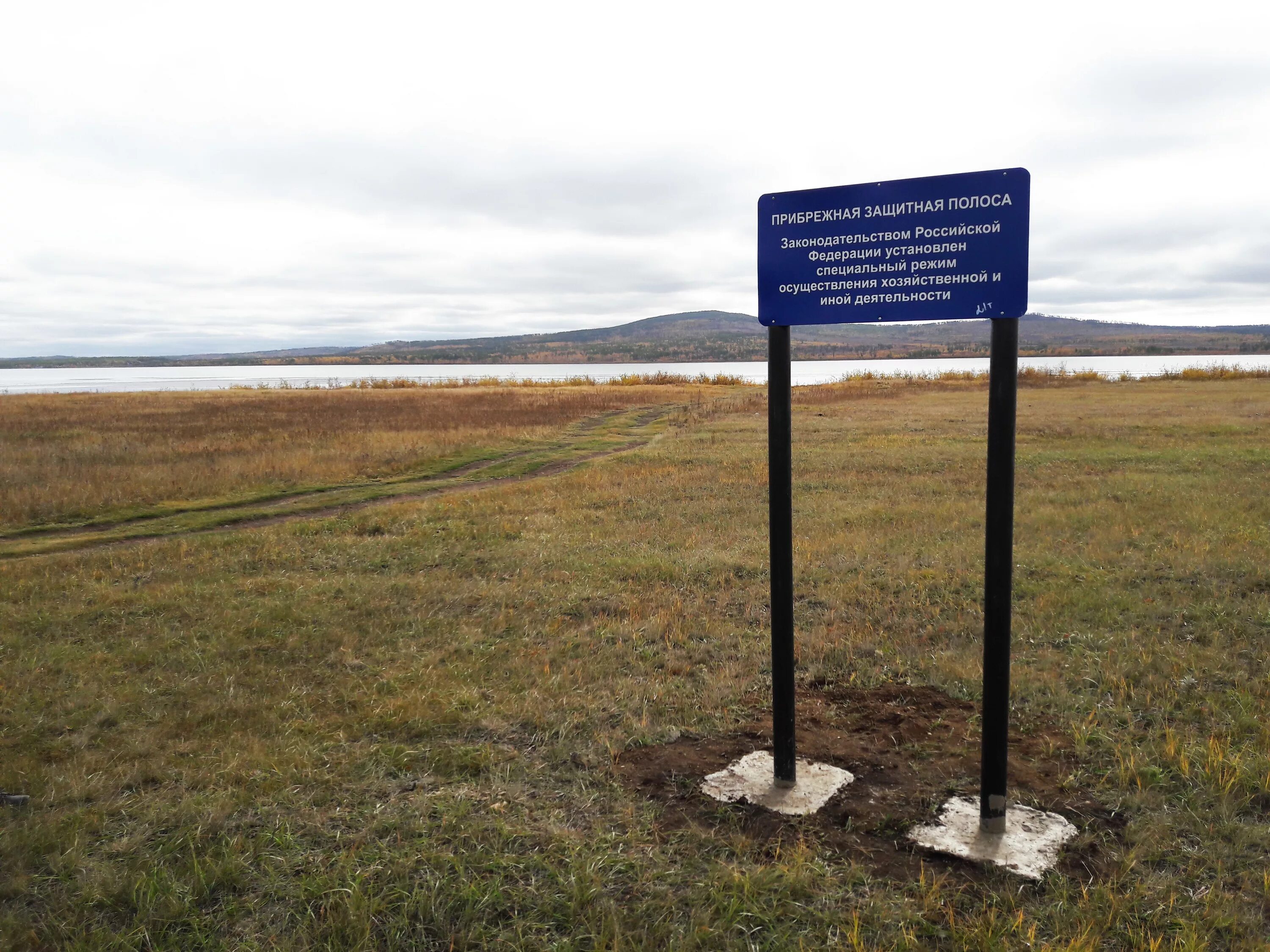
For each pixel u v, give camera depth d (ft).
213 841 11.28
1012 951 8.80
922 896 9.89
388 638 20.58
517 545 31.12
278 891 10.12
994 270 10.53
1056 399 105.91
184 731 15.17
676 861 10.74
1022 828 11.27
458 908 9.82
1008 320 10.51
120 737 14.90
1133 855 10.37
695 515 36.22
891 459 53.16
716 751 14.03
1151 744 13.38
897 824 11.47
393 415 102.12
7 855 10.88
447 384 220.23
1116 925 9.23
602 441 75.92
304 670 18.39
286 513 43.78
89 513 42.50
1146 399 105.40
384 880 10.24
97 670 18.49
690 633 20.35
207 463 57.77
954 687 16.38
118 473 52.54
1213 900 9.49
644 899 9.98
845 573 25.57
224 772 13.16
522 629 21.09
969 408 98.68
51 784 12.90
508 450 69.41
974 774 12.85
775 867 10.34
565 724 14.90
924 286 10.98
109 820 11.99
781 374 11.96
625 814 11.86
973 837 11.06
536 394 150.41
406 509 40.47
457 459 63.31
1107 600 21.45
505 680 17.48
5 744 14.73
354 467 57.31
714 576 25.62
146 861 10.78
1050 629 19.60
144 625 22.09
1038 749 13.64
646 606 22.62
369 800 12.35
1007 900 9.67
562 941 9.12
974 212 10.59
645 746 14.29
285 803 12.20
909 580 24.31
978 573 24.76
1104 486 39.68
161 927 9.57
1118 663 17.03
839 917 9.49
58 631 21.58
